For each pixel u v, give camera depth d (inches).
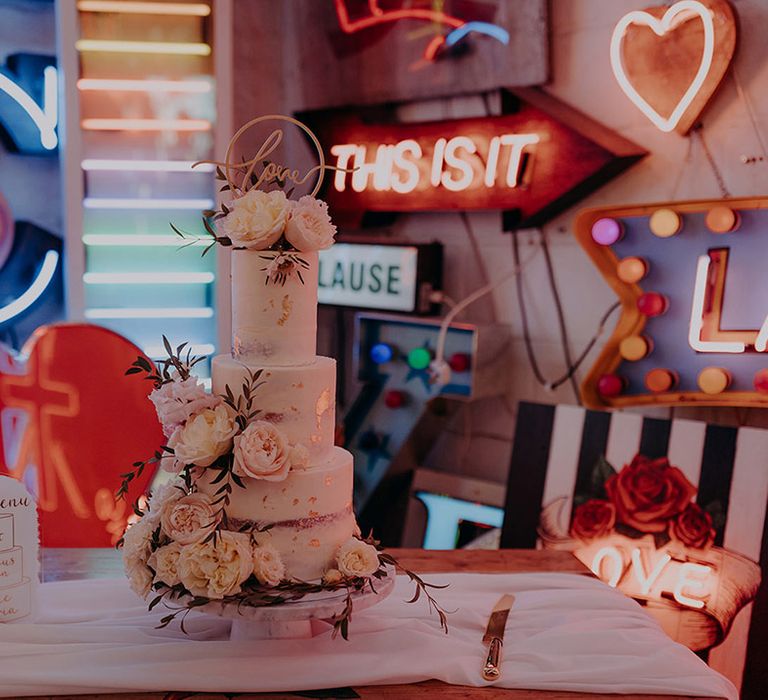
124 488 51.2
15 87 113.5
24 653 49.0
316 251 50.7
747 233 86.0
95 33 107.7
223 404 47.9
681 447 86.4
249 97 120.5
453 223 110.7
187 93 111.1
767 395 86.2
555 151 97.0
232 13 114.8
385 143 109.7
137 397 82.0
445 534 111.5
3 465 82.6
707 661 82.3
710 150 90.8
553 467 92.0
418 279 105.9
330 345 123.4
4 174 116.0
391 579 50.9
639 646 52.8
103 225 111.0
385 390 111.4
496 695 48.3
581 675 49.5
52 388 81.2
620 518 87.7
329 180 116.0
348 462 51.3
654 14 88.9
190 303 115.4
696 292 88.2
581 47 97.4
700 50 86.7
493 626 55.7
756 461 82.5
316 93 118.1
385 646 51.5
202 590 46.1
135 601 57.9
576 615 57.2
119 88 109.1
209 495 48.9
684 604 83.4
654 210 90.0
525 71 98.0
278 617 45.6
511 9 98.0
